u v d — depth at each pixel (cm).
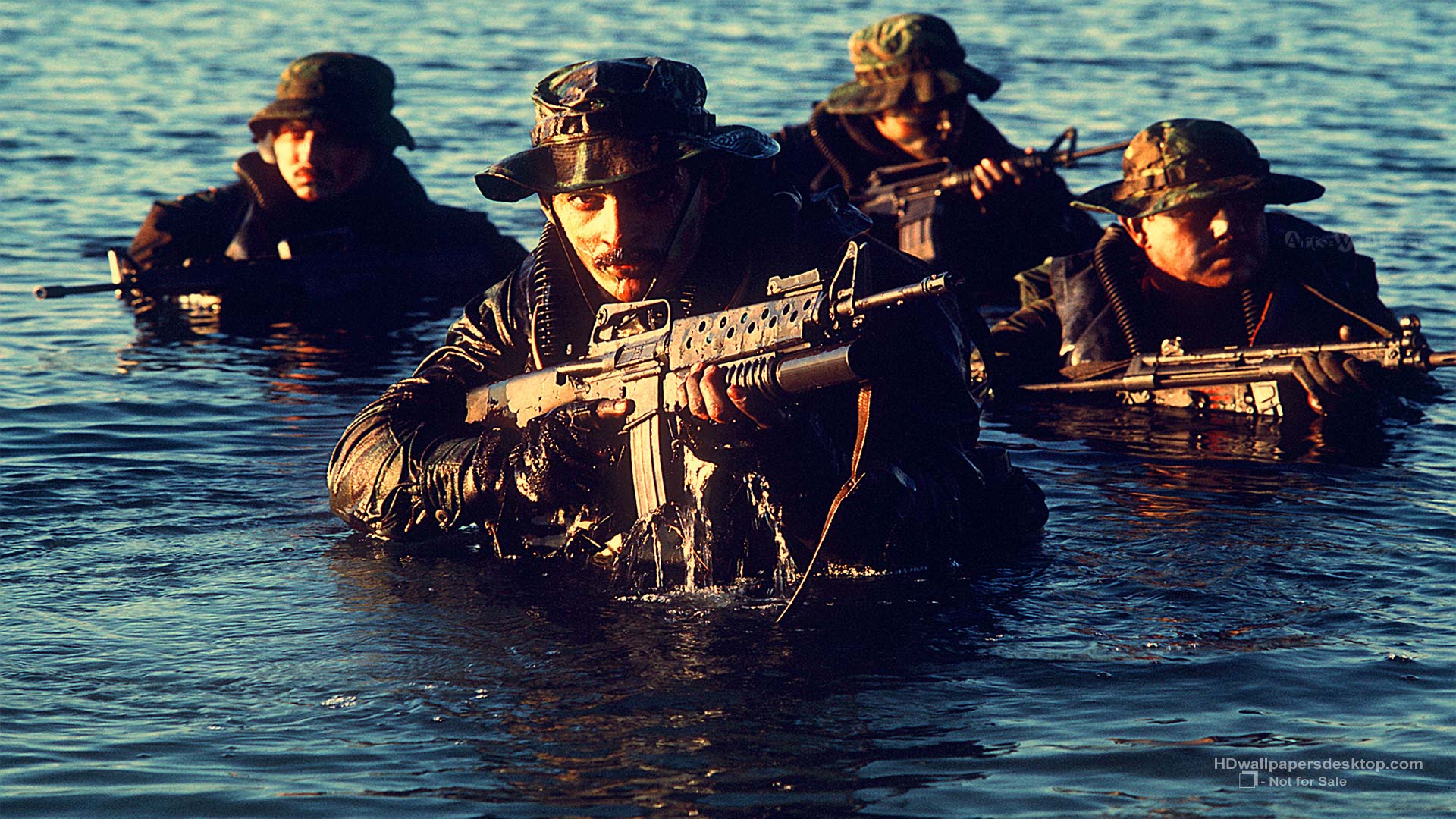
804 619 436
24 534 517
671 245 475
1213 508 547
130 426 667
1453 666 396
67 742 359
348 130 1031
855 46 1104
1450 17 2452
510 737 361
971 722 367
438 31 2298
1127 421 713
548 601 454
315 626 433
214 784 338
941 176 1044
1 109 1620
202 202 1074
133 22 2384
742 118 1514
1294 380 709
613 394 454
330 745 358
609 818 323
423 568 486
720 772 342
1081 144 1445
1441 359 685
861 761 347
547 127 475
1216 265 751
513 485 473
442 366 532
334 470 516
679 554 470
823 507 455
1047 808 326
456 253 1080
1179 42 2183
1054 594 455
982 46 2150
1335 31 2292
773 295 418
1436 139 1448
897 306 468
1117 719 368
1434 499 558
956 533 488
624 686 389
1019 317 823
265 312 969
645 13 2506
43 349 846
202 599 456
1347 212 1157
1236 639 416
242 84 1834
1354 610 437
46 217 1197
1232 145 752
